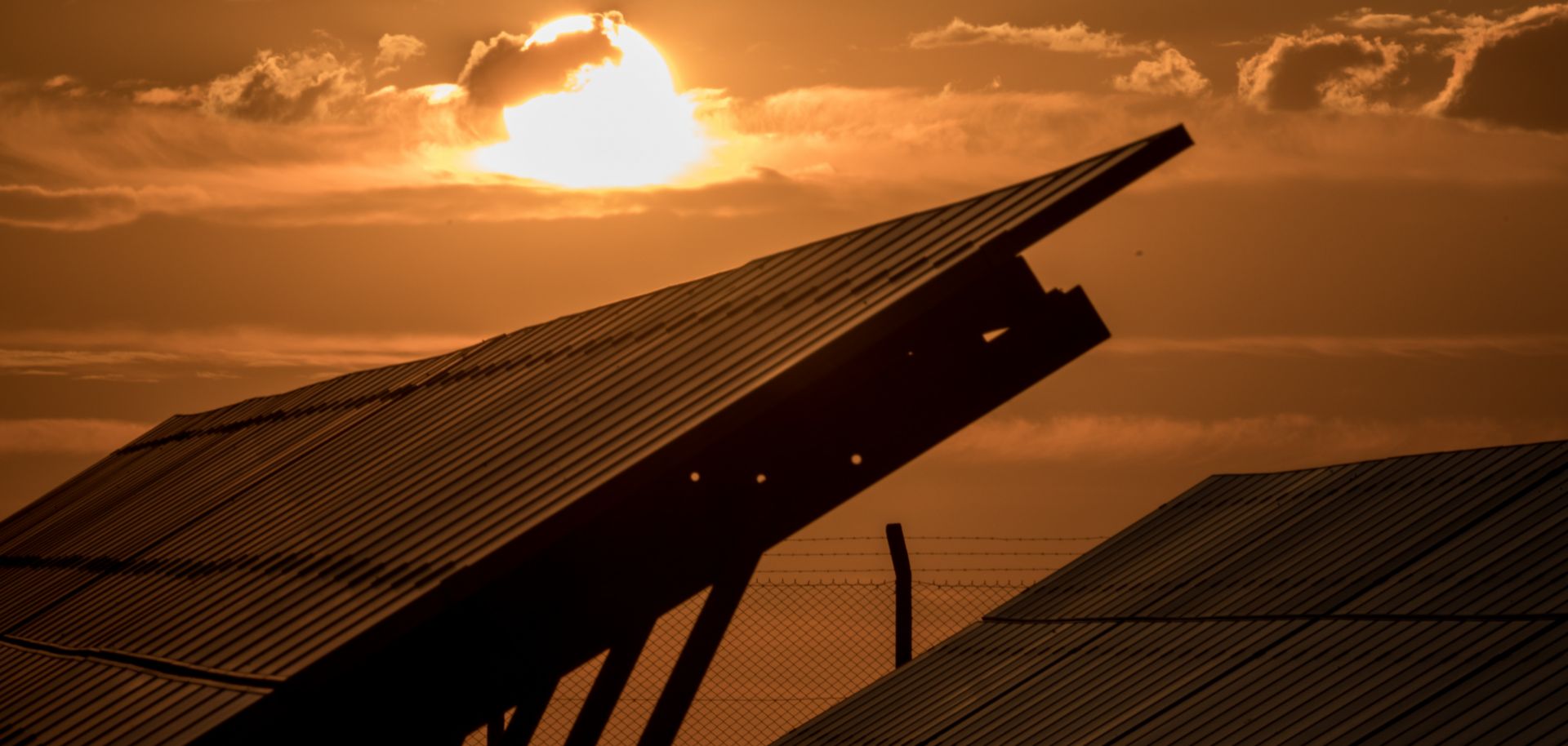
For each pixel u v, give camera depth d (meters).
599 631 18.89
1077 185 17.45
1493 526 27.22
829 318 18.48
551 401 21.78
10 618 26.98
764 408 17.11
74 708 19.16
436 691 18.66
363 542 19.94
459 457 21.47
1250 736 22.91
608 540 18.89
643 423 18.52
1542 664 21.00
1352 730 21.64
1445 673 21.98
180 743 16.14
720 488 19.09
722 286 22.92
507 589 18.72
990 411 18.89
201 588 22.20
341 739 18.41
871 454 19.06
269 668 17.16
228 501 27.27
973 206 19.50
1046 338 18.80
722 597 18.86
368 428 27.11
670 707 18.48
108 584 25.81
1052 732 26.89
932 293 17.23
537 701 18.70
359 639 16.52
